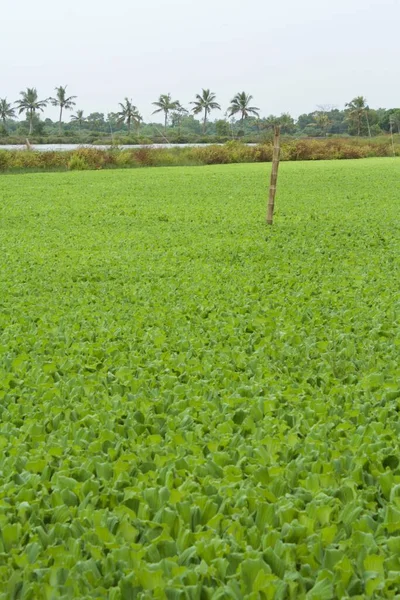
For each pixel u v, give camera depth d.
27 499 4.14
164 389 6.10
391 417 5.28
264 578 3.26
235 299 9.45
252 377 6.36
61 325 8.29
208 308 8.89
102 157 45.44
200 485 4.24
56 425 5.36
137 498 4.09
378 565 3.39
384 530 3.76
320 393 5.84
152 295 9.89
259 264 12.17
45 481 4.37
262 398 5.59
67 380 6.43
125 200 24.81
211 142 82.56
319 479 4.29
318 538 3.62
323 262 12.23
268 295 9.68
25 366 6.75
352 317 8.35
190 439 4.95
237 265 12.33
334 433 5.03
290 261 12.40
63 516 3.95
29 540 3.78
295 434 4.93
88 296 9.94
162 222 18.92
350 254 12.78
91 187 30.58
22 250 14.52
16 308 9.23
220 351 7.08
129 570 3.40
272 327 7.90
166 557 3.58
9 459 4.63
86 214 21.00
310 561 3.50
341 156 55.50
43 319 8.56
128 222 19.03
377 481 4.31
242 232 16.39
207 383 6.14
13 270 12.10
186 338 7.54
